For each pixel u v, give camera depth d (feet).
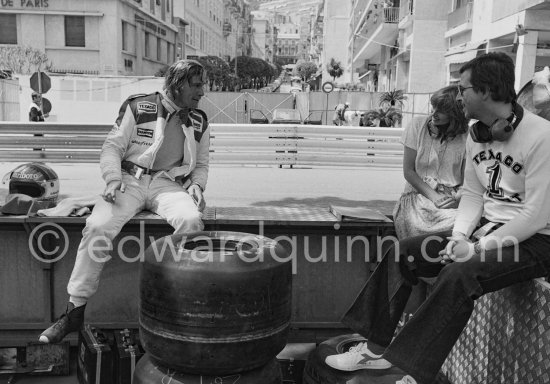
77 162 24.31
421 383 7.87
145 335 8.64
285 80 480.23
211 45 250.37
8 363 12.06
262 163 27.14
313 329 12.50
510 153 7.97
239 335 8.20
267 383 8.75
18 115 77.61
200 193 11.57
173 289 8.14
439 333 7.83
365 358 10.02
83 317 10.84
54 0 108.68
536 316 7.94
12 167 24.21
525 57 53.01
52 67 109.91
